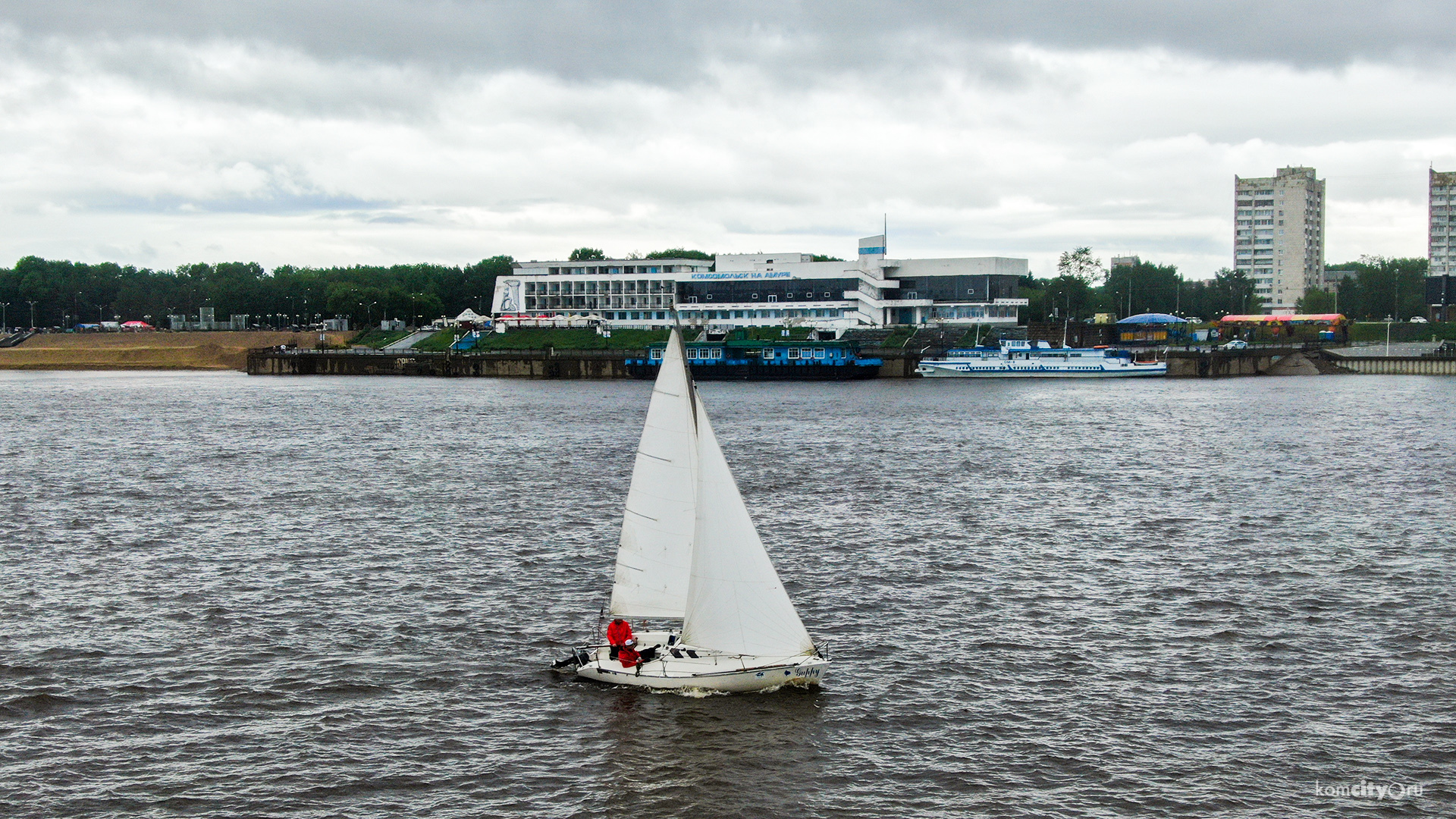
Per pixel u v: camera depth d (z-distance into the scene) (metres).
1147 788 40.66
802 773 42.00
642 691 49.03
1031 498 94.75
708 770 42.16
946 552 74.44
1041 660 53.03
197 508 91.31
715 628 48.34
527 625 58.31
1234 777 41.38
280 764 42.50
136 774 41.62
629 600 49.00
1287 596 63.22
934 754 43.38
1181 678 50.59
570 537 79.12
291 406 199.12
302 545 76.75
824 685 49.94
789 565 70.94
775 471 110.81
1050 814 39.03
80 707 47.47
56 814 38.78
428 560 72.12
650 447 47.94
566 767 42.50
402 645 55.22
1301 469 111.44
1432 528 81.75
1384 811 39.09
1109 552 74.38
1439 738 44.25
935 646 55.03
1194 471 110.56
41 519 86.69
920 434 145.88
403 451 129.38
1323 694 48.59
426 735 45.00
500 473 110.50
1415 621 58.44
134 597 63.69
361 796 40.25
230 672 51.47
